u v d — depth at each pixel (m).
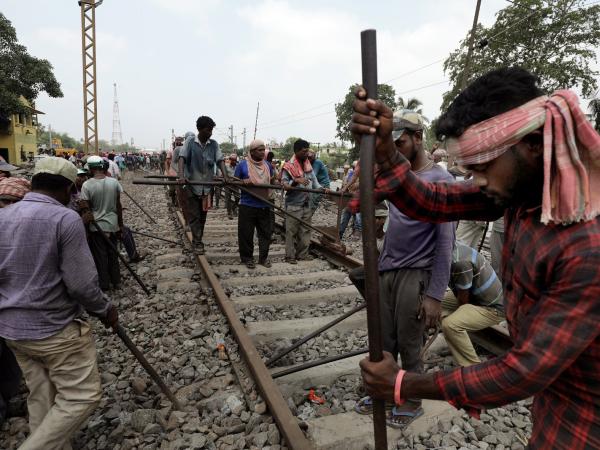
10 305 2.09
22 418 2.82
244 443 2.45
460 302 2.99
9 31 25.73
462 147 1.04
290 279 5.47
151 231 9.19
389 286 2.60
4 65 25.75
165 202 15.06
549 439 1.13
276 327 4.04
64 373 2.21
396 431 2.57
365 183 1.20
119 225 5.32
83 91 20.52
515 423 2.64
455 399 1.07
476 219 1.48
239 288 5.20
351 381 3.21
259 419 2.63
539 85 1.02
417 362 2.62
